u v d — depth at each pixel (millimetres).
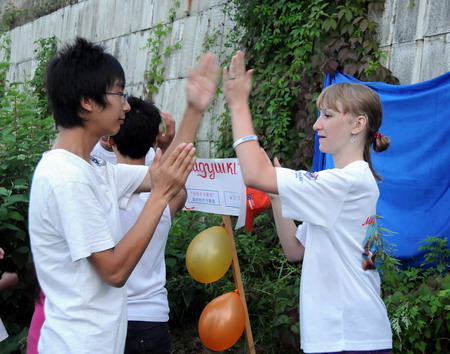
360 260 2023
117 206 1880
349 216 1984
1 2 11555
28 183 3447
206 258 2771
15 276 2883
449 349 3201
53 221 1648
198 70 2221
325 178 1951
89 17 8625
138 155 2604
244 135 1999
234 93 2045
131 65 7570
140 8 7492
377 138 2252
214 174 2830
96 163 1915
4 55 11086
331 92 2102
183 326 4121
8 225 3205
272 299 3625
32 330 2258
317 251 2023
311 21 4934
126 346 2334
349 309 1975
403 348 3131
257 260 4094
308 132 4879
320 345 1964
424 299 3076
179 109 6625
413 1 4414
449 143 3850
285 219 2316
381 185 4117
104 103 1731
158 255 2449
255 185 1973
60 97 1712
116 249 1671
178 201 2617
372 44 4609
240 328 2799
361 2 4727
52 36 9531
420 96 3967
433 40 4262
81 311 1677
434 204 3896
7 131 3441
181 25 6730
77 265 1683
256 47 5438
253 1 5516
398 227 3986
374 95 2100
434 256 3662
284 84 5133
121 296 1798
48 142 3781
